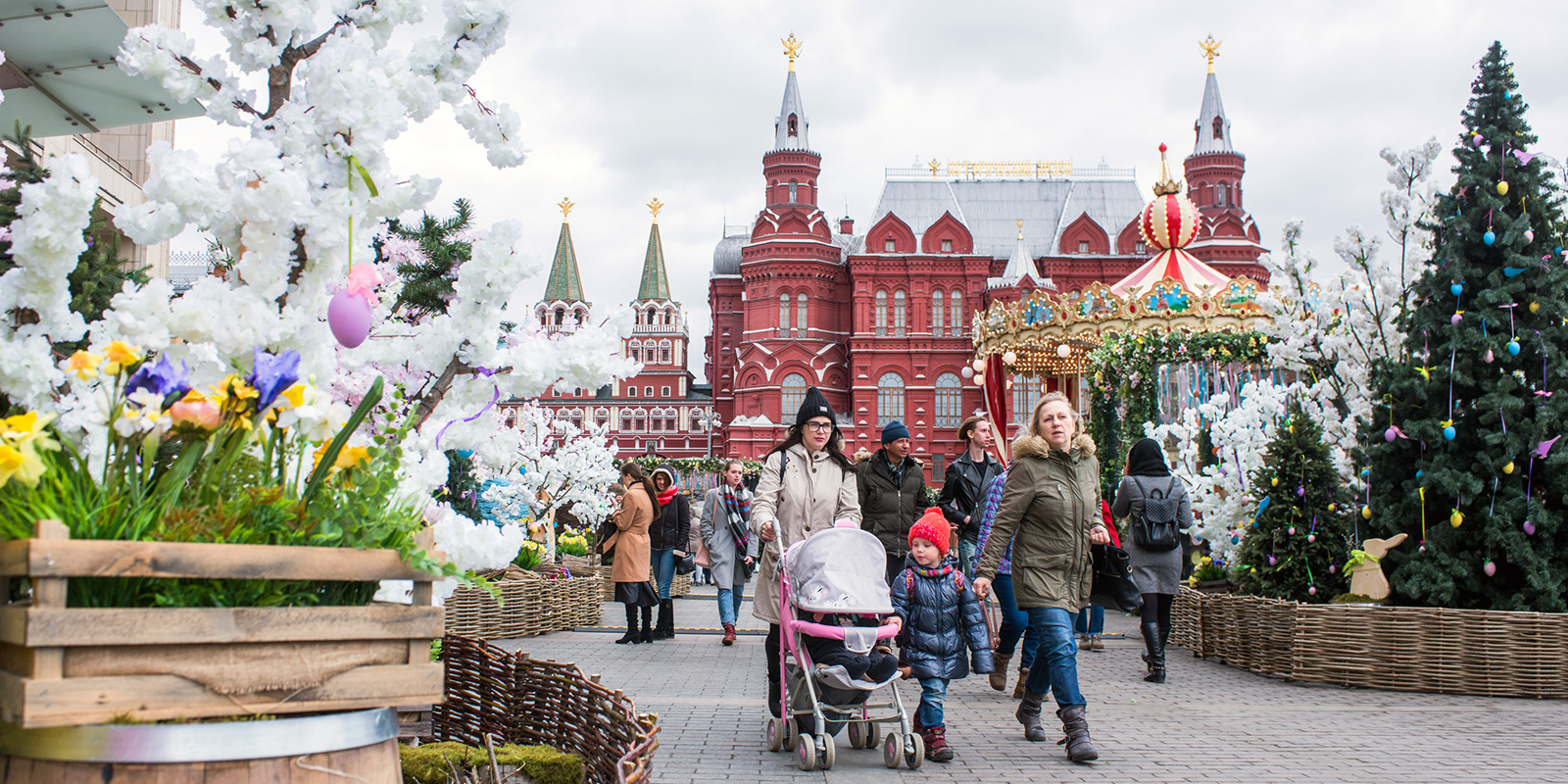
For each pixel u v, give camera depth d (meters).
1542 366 8.45
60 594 1.99
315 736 2.22
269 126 3.04
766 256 68.19
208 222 2.72
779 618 5.89
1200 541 12.58
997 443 25.72
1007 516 5.91
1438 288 8.80
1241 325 18.78
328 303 2.87
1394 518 8.83
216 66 3.25
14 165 5.55
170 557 2.09
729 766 5.60
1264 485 9.73
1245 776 5.39
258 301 2.62
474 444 3.41
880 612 5.55
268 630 2.17
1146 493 8.89
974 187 73.75
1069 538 5.94
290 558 2.23
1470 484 8.21
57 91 9.02
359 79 2.76
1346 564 9.00
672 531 11.91
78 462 2.25
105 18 7.68
